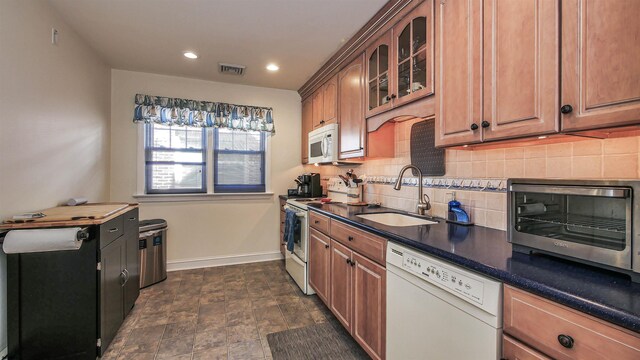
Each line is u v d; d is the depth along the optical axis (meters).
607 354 0.65
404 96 1.81
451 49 1.42
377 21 2.06
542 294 0.77
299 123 3.99
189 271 3.38
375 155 2.32
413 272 1.26
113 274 1.88
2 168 1.54
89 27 2.26
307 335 2.05
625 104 0.82
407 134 2.23
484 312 0.94
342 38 2.43
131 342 1.96
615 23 0.83
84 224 1.59
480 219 1.64
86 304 1.65
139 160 3.23
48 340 1.60
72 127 2.29
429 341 1.18
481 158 1.64
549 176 1.32
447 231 1.49
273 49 2.65
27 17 1.73
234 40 2.48
